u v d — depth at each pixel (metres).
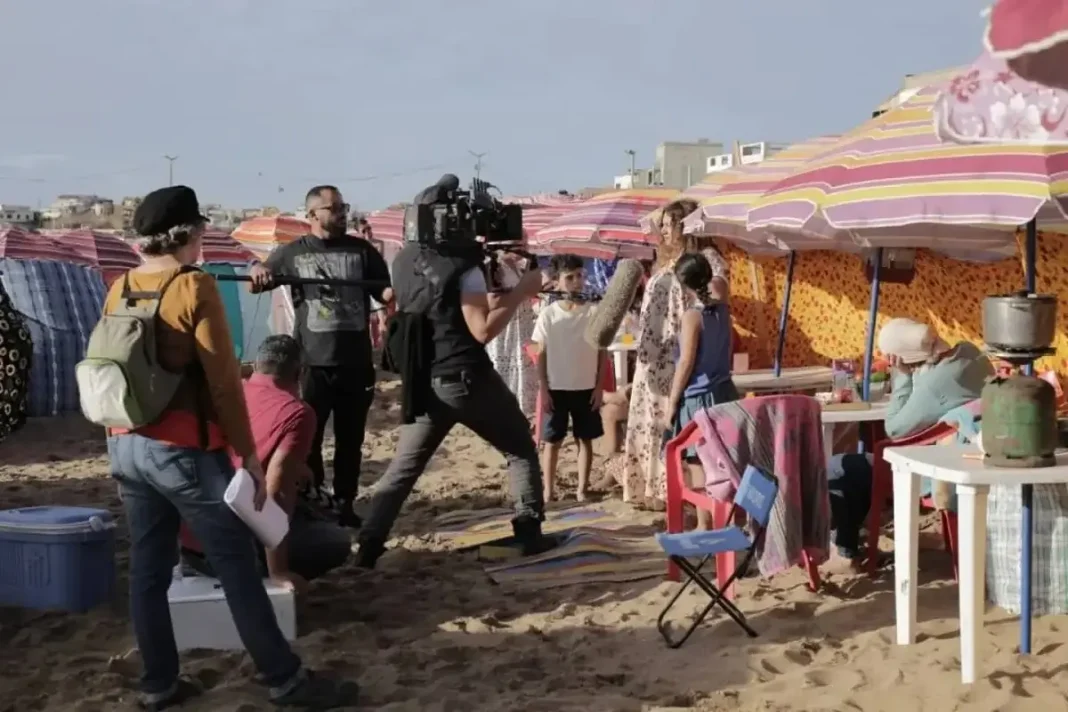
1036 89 3.26
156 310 3.95
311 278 6.87
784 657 4.71
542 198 21.47
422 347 6.19
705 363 6.49
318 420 7.01
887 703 4.17
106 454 10.63
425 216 6.09
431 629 5.30
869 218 4.96
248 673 4.57
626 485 7.73
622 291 7.32
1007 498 5.18
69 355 12.90
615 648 4.96
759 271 10.56
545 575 6.12
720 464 5.42
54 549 5.51
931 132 5.10
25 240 16.73
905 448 4.83
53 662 4.83
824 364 10.02
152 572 4.21
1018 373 4.47
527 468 6.56
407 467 6.34
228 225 76.81
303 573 5.73
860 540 6.45
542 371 8.04
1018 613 5.13
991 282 8.40
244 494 3.97
